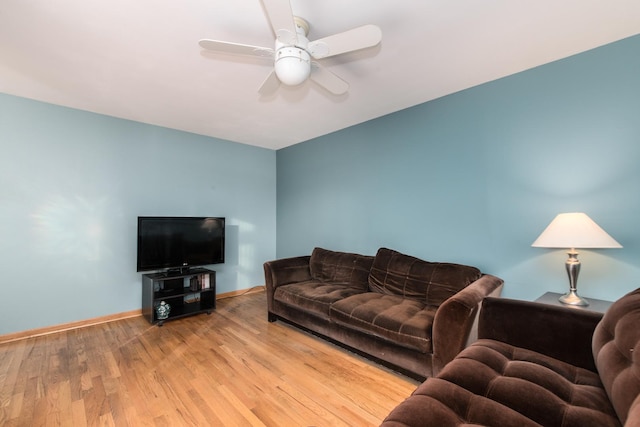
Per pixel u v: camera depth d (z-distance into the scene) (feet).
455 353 5.87
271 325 10.26
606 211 6.60
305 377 6.89
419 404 3.60
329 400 6.05
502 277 8.09
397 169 10.41
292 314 9.60
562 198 7.16
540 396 3.76
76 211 10.14
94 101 9.51
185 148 12.69
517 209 7.83
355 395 6.21
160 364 7.50
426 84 8.40
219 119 11.19
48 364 7.49
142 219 10.60
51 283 9.68
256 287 15.10
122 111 10.37
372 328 7.09
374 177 11.16
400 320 6.80
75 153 10.12
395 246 10.49
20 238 9.20
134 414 5.61
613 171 6.53
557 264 7.25
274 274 10.55
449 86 8.54
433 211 9.45
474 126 8.56
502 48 6.67
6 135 8.98
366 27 4.79
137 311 11.34
